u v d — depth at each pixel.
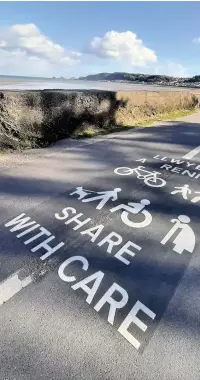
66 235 3.50
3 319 2.29
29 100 7.24
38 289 2.63
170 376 1.95
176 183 5.57
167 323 2.37
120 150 7.79
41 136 7.70
